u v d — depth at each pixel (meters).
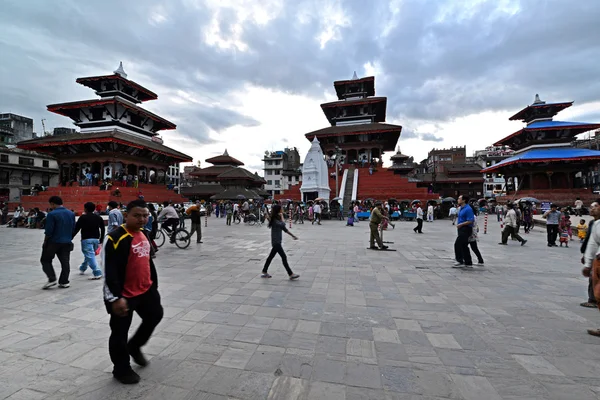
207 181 61.62
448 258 9.56
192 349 3.68
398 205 30.91
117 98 36.25
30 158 48.41
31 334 4.13
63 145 34.59
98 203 27.78
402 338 3.97
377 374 3.13
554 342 3.85
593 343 3.82
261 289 6.21
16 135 56.47
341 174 40.00
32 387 2.92
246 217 23.80
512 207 12.62
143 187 36.31
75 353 3.61
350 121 49.81
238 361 3.40
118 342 2.97
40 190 33.38
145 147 35.06
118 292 2.90
